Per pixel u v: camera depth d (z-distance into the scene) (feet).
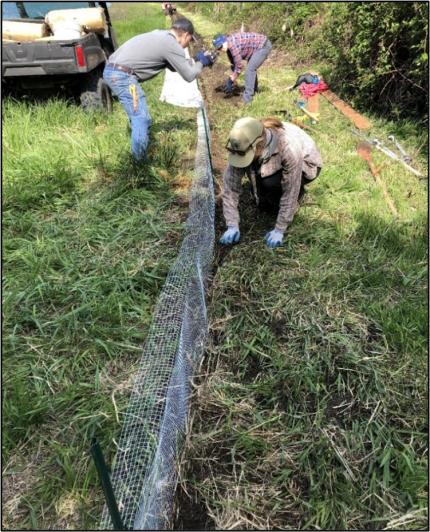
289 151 9.39
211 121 19.26
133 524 5.45
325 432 6.87
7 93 18.99
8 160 13.67
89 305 8.77
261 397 7.52
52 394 7.39
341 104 20.58
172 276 8.58
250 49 21.03
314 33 28.86
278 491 6.30
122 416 6.93
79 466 6.35
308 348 8.18
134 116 13.88
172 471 6.44
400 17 16.85
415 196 12.90
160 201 12.48
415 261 10.21
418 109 17.65
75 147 14.90
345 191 13.09
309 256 10.25
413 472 6.20
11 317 8.68
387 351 8.11
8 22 18.19
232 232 10.72
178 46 13.43
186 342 7.64
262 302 9.23
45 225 11.38
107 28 22.03
